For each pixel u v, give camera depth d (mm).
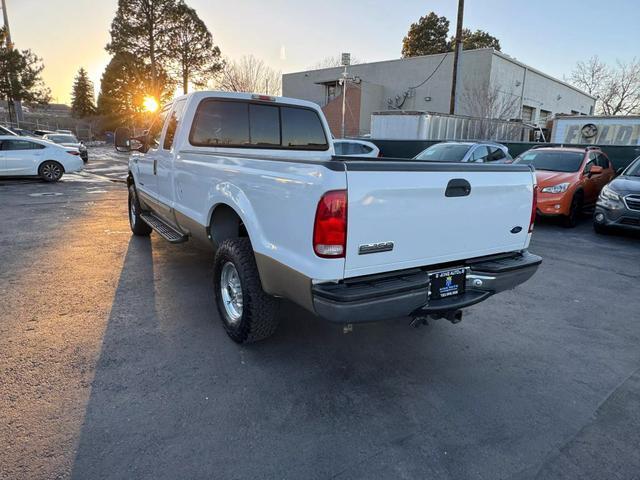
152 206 5637
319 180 2318
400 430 2459
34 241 6484
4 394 2639
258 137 4723
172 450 2234
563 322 4035
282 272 2652
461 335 3701
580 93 40094
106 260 5543
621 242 7504
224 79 37438
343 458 2227
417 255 2672
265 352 3287
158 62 40500
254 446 2291
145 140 5746
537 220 9477
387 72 31141
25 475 2025
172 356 3178
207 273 5070
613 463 2238
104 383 2801
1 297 4215
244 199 3045
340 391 2818
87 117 67062
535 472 2164
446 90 28484
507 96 28219
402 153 16641
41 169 13914
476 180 2838
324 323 3820
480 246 3004
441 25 46594
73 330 3539
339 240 2324
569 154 9672
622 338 3723
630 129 16031
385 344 3488
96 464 2115
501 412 2650
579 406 2732
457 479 2111
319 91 35344
